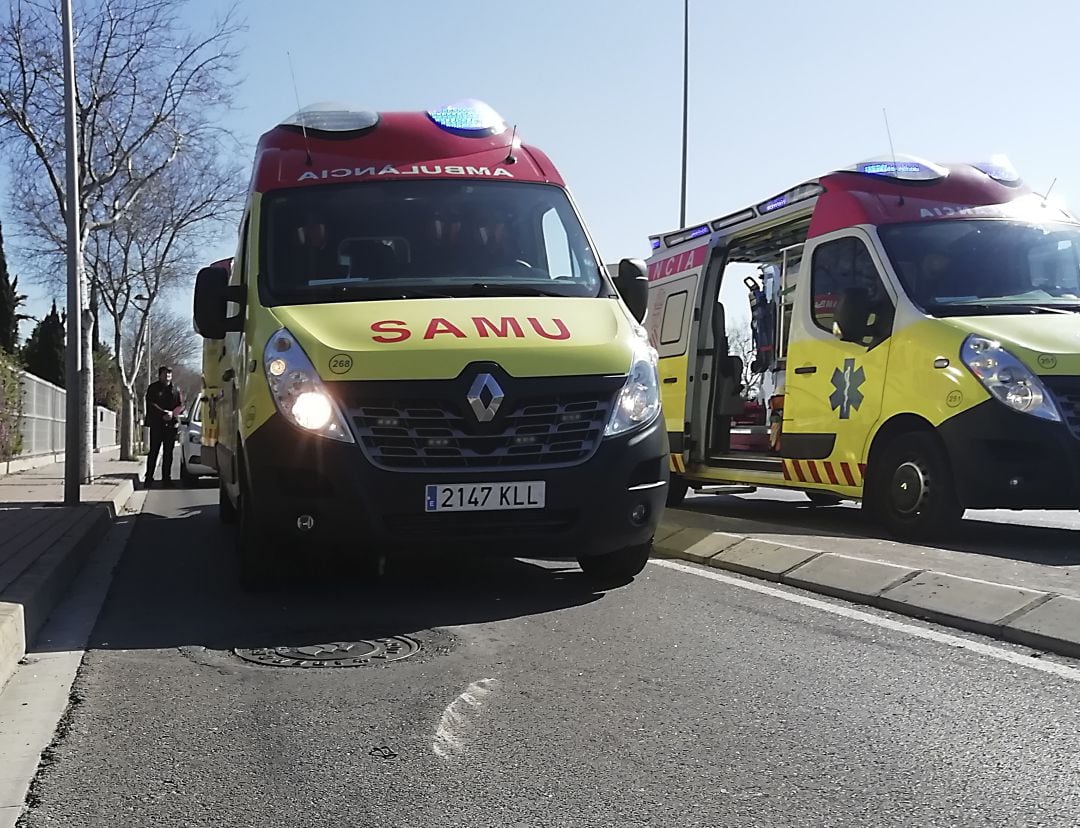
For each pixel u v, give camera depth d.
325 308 6.30
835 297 9.02
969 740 3.81
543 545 5.88
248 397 6.04
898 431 8.27
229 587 6.99
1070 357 7.41
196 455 18.28
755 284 12.02
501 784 3.51
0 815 3.34
